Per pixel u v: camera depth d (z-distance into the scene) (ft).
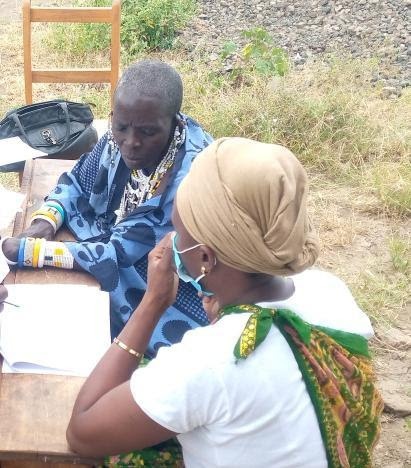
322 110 17.39
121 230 8.36
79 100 18.70
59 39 21.89
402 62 22.38
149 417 5.07
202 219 4.97
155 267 5.63
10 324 7.14
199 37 23.80
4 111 18.28
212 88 19.31
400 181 15.62
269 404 4.99
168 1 23.16
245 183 4.83
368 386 5.55
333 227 14.55
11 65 20.84
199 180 5.02
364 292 12.60
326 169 16.57
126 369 5.66
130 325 5.71
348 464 5.30
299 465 5.15
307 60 22.16
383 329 11.90
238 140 5.19
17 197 9.21
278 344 5.10
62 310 7.45
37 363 6.70
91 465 5.92
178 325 8.08
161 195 8.27
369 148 17.12
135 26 22.65
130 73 8.00
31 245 8.14
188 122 8.68
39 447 5.84
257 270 5.05
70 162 10.93
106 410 5.26
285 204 4.80
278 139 16.93
